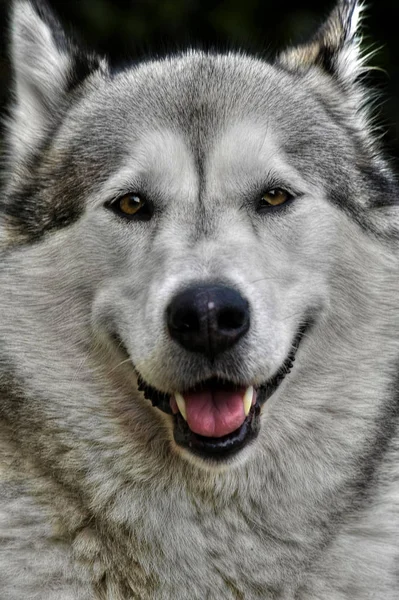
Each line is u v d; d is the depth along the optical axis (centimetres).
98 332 1187
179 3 2838
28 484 1176
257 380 1103
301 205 1187
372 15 2916
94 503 1165
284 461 1190
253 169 1174
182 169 1176
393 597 1188
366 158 1314
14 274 1236
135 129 1215
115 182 1184
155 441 1177
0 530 1151
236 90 1238
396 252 1277
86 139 1252
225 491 1163
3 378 1216
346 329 1223
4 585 1122
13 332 1220
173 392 1114
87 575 1141
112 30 2775
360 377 1229
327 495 1198
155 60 1370
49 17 1369
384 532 1208
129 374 1180
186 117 1204
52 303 1213
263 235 1167
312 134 1245
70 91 1348
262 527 1176
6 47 1352
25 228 1262
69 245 1206
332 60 1384
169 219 1166
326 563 1175
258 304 1093
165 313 1080
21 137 1341
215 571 1170
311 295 1186
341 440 1211
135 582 1162
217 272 1078
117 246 1173
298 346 1192
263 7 2931
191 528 1166
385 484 1232
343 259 1216
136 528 1165
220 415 1095
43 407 1200
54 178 1265
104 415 1191
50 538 1158
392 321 1251
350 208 1242
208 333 1058
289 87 1295
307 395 1206
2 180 1344
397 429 1255
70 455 1187
